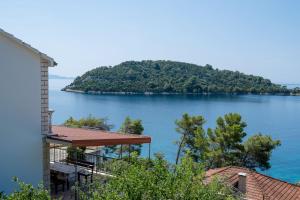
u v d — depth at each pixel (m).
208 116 110.12
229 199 6.70
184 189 6.45
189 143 32.84
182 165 6.83
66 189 15.36
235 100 189.62
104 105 142.12
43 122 14.23
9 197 6.38
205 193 6.48
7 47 12.98
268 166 31.98
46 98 14.25
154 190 6.42
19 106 13.43
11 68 13.12
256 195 17.22
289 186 19.91
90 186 7.58
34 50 13.48
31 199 6.31
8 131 13.20
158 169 6.74
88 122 37.44
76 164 16.59
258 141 31.42
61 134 15.56
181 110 127.44
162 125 90.12
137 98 187.00
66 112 114.31
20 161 13.57
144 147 60.69
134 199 6.41
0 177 13.06
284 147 67.12
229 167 20.23
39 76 13.95
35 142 14.02
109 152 31.44
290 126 95.25
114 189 6.62
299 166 52.91
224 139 29.98
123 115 109.00
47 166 14.53
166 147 60.91
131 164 7.16
